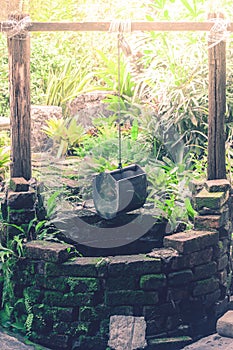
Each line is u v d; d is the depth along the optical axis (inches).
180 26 210.2
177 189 223.5
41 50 322.0
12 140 214.8
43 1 350.0
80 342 203.3
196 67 253.4
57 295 203.3
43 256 203.5
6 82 317.7
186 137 248.1
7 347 199.6
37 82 315.3
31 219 211.8
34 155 251.4
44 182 219.1
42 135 279.6
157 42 264.4
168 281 203.6
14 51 211.3
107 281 201.5
